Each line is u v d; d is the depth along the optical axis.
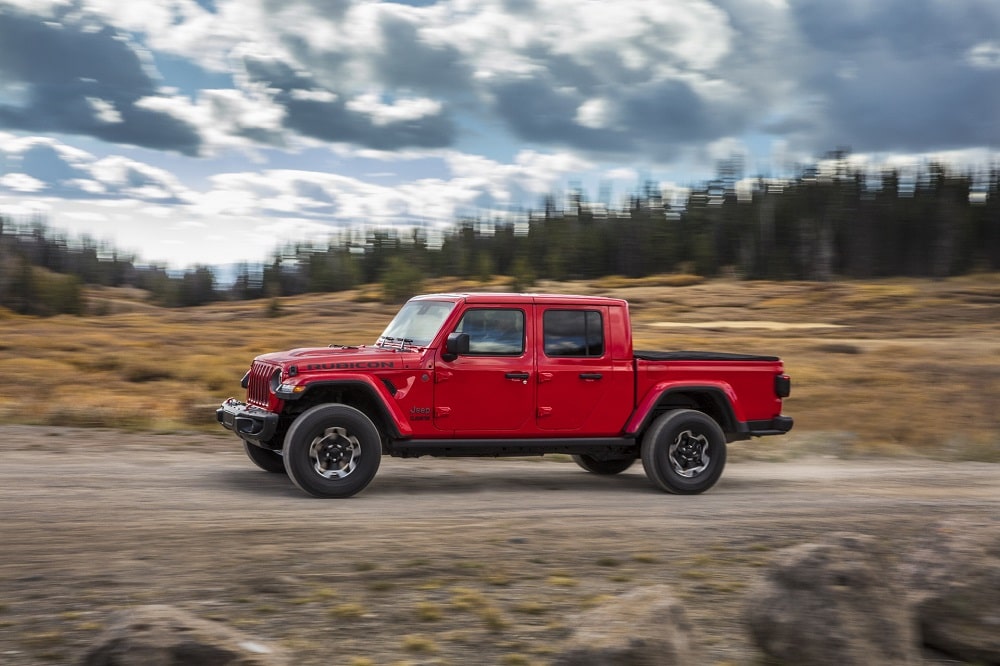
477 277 167.00
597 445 9.53
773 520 8.41
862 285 127.12
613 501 9.12
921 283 131.12
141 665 3.71
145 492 8.45
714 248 161.62
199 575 5.73
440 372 8.90
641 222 173.75
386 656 4.56
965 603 4.87
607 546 7.05
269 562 6.08
